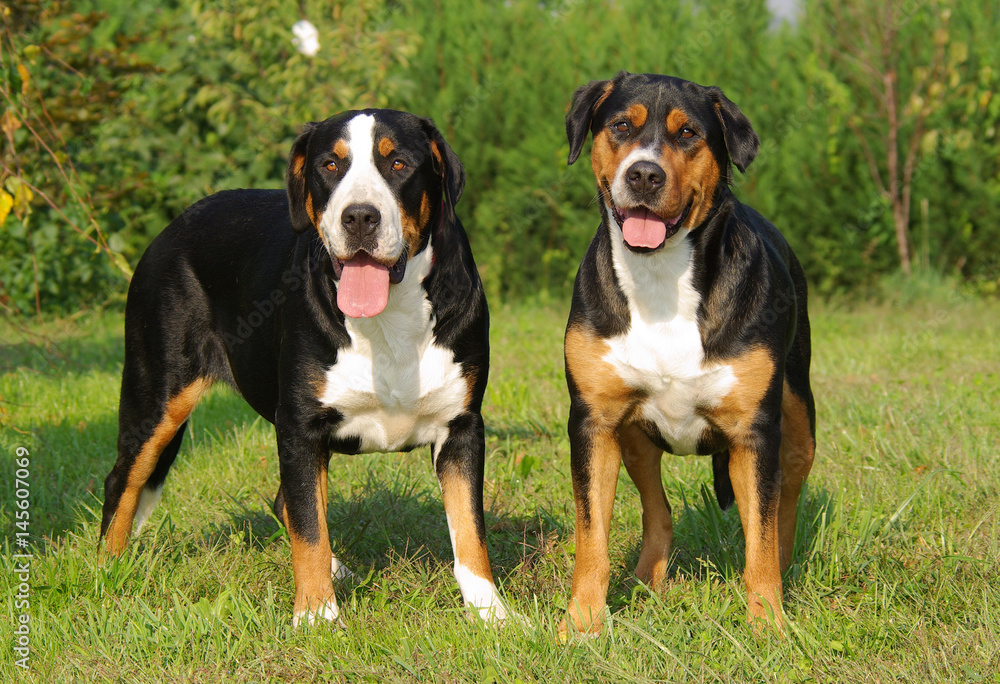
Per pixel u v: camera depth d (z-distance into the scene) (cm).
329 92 1066
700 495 517
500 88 1288
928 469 545
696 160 383
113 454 639
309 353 396
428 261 396
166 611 396
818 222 1246
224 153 1130
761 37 1249
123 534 462
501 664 339
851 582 420
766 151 1230
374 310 374
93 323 1109
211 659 360
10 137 528
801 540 441
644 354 386
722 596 404
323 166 388
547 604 404
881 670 333
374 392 396
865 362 873
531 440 654
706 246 383
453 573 434
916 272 1230
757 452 385
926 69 1248
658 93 391
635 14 1278
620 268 388
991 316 1105
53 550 461
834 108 1240
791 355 450
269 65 1108
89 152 1102
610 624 358
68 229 1082
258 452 628
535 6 1313
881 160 1266
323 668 349
